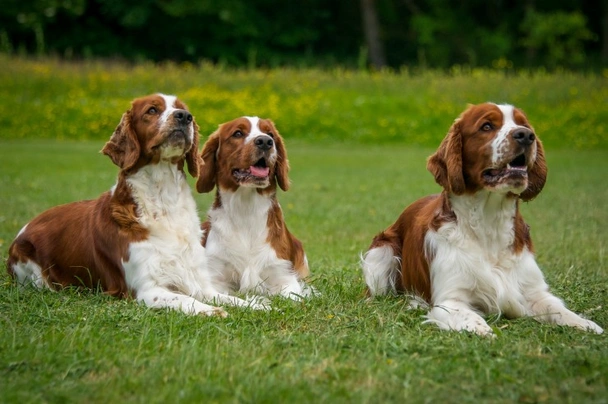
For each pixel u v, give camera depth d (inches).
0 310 302.5
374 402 206.2
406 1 2287.2
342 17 2315.5
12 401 204.5
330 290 361.4
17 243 380.2
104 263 348.2
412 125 1306.6
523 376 228.1
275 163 387.9
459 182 311.4
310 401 206.2
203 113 1273.4
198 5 2030.0
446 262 315.9
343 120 1321.4
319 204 702.5
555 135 1254.9
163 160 343.0
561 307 309.1
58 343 249.8
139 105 345.1
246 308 309.4
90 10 2164.1
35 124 1247.5
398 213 653.9
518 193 304.7
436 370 230.7
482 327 287.3
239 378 220.4
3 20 2057.1
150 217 341.7
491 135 305.4
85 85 1384.1
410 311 316.8
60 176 843.4
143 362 234.1
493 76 1478.8
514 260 315.6
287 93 1400.1
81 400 207.0
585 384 221.1
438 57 2180.1
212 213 393.4
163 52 2181.3
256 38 2164.1
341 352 248.5
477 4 2235.5
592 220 611.8
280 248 387.2
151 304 323.9
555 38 2117.4
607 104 1354.6
